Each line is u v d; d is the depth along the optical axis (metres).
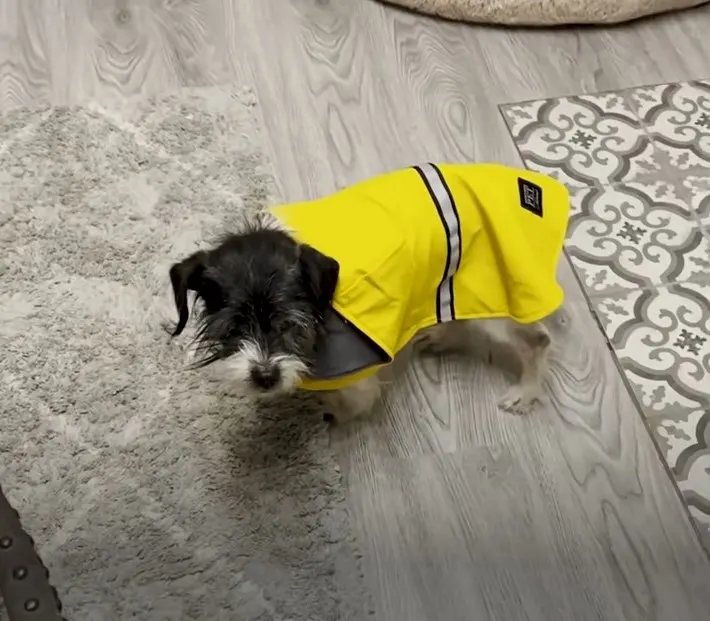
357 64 2.30
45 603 1.16
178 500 1.54
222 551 1.49
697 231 1.96
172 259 1.85
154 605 1.43
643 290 1.86
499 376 1.74
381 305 1.36
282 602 1.44
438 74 2.29
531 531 1.55
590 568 1.51
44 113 2.10
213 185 1.99
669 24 2.43
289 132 2.13
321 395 1.64
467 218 1.45
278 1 2.45
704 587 1.49
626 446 1.65
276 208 1.53
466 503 1.58
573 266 1.90
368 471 1.61
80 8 2.39
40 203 1.92
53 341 1.71
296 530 1.52
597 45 2.37
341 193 1.52
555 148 2.12
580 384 1.73
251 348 1.31
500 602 1.47
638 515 1.57
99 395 1.65
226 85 2.22
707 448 1.64
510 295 1.49
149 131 2.08
